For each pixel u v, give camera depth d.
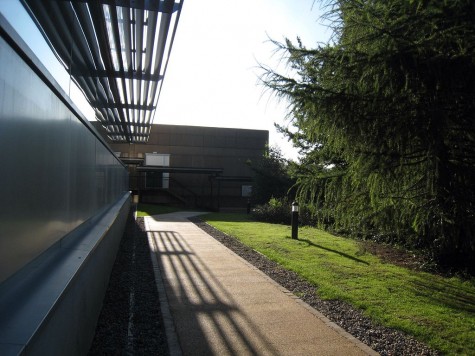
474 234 6.31
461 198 6.12
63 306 2.96
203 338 4.82
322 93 6.34
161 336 4.94
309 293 6.92
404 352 4.67
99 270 5.48
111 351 4.46
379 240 11.60
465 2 5.43
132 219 20.09
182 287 7.10
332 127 6.46
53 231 3.80
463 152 6.32
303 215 18.05
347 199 7.68
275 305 6.15
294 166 9.65
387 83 5.95
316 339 4.88
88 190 6.24
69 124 4.55
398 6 6.01
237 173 38.56
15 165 2.66
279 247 11.52
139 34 7.36
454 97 5.83
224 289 7.01
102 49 7.69
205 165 37.91
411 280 7.94
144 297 6.57
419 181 6.40
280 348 4.59
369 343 4.89
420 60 5.62
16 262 2.72
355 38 6.11
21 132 2.78
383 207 7.19
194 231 15.51
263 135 39.22
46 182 3.48
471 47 5.55
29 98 2.95
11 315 2.31
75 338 3.50
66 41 5.75
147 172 35.09
